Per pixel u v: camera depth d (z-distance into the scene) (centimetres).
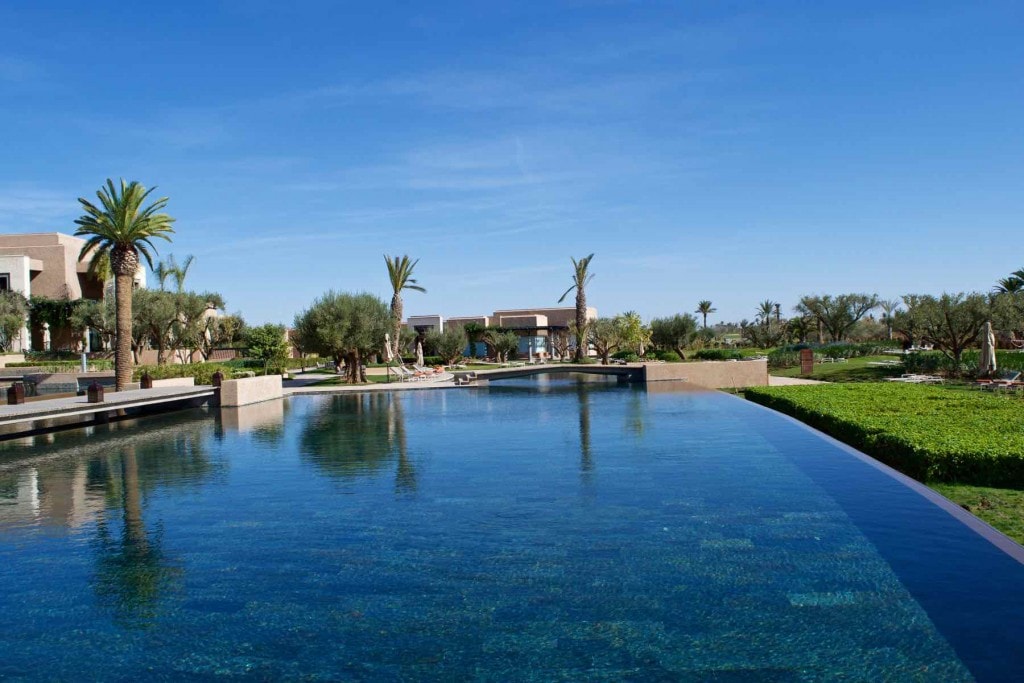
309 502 816
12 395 1861
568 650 435
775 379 2927
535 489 854
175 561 616
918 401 1447
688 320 5138
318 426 1598
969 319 2611
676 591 518
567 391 2520
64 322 4275
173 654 445
